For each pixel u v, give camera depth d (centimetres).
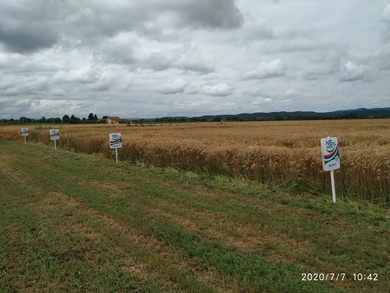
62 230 497
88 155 1661
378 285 325
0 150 1883
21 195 732
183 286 331
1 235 479
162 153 1229
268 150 909
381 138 1670
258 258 391
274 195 711
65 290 328
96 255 407
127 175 1001
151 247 434
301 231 480
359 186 689
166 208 614
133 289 328
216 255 399
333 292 312
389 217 537
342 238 450
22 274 364
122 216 560
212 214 575
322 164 692
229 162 980
